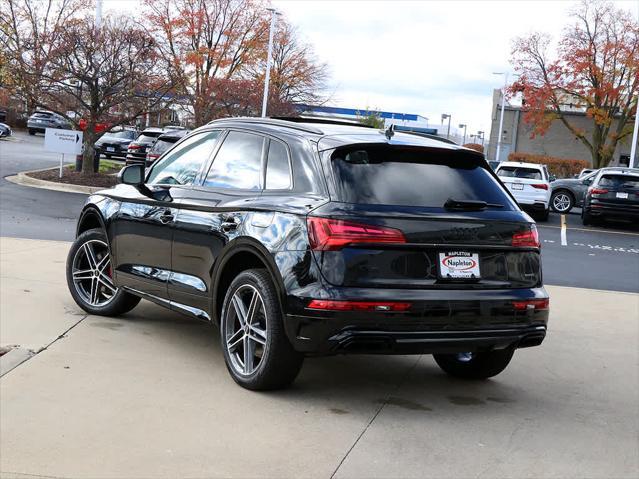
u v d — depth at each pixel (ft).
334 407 15.92
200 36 130.00
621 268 45.55
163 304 19.48
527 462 13.71
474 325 15.58
